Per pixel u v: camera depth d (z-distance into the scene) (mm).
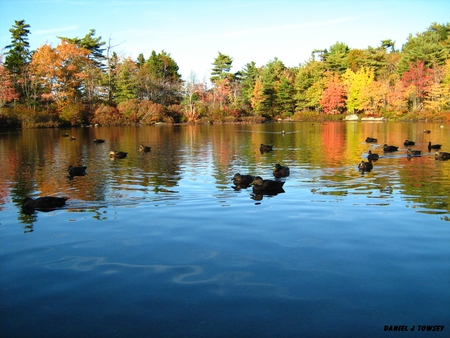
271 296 6488
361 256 8016
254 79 105562
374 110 82125
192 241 9000
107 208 12117
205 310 6125
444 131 45750
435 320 5812
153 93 87750
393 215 10914
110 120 69625
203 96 96125
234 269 7488
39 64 68750
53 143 34969
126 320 5910
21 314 6125
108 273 7402
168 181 16547
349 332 5574
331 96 87938
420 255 8023
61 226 10344
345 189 14523
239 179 15867
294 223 10273
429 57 79000
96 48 94938
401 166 19953
